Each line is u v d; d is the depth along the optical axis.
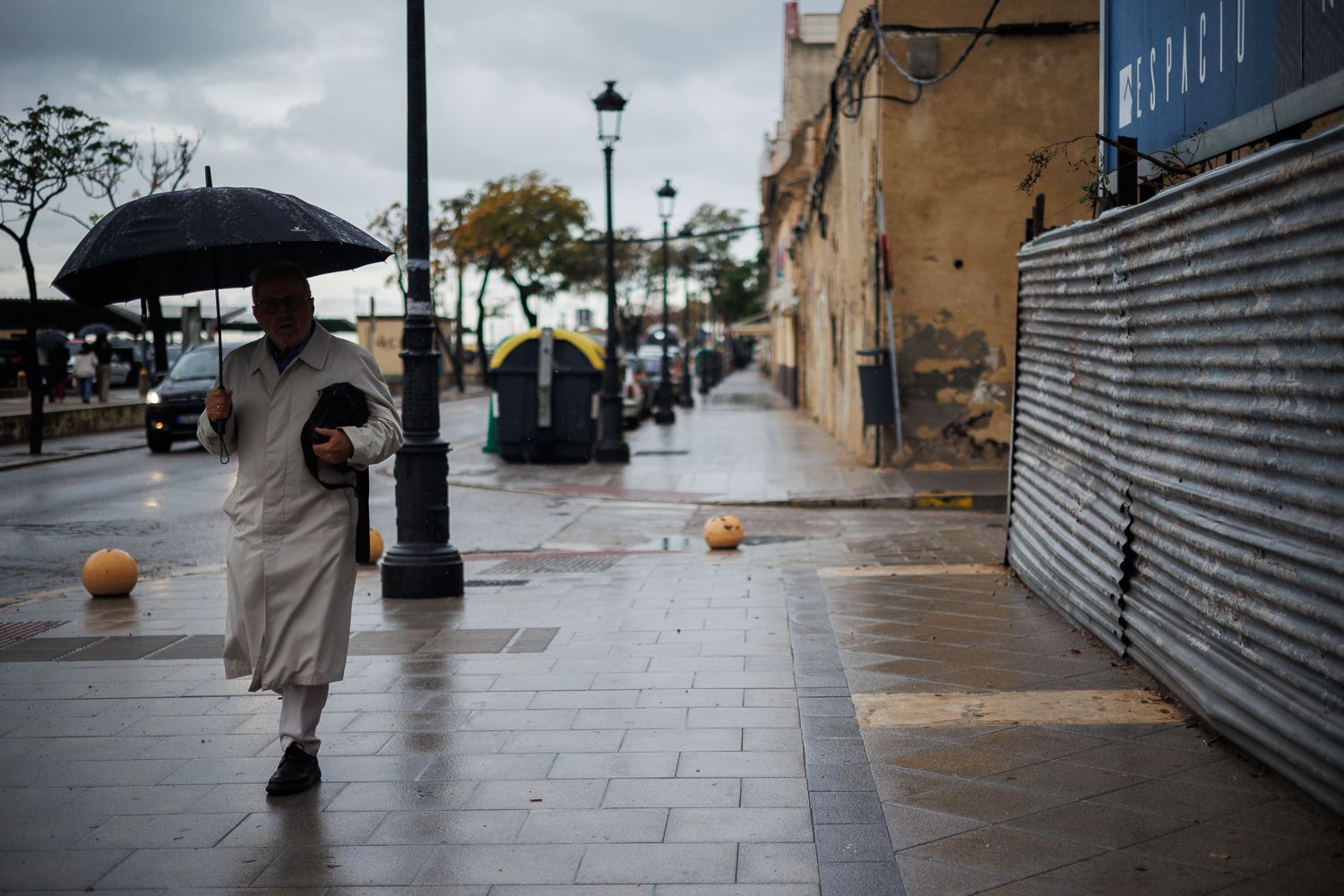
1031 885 3.41
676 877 3.60
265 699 5.70
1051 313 7.48
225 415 4.32
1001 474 16.42
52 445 22.98
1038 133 16.58
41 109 19.50
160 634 7.20
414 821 4.11
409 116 8.42
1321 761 3.73
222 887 3.60
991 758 4.51
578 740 4.95
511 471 19.27
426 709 5.45
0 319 42.72
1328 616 3.68
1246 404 4.36
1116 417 5.95
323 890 3.57
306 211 4.52
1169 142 6.34
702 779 4.45
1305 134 4.98
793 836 3.89
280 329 4.39
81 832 4.05
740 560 10.27
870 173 17.95
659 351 45.47
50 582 10.09
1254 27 5.31
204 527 13.09
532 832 3.98
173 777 4.60
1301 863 3.46
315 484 4.40
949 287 16.78
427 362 8.44
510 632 7.10
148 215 4.32
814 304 31.83
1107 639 6.11
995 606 7.40
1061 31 16.41
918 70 16.47
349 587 4.51
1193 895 3.30
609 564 10.22
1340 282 3.65
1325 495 3.79
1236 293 4.43
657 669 6.09
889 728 4.93
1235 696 4.34
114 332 48.19
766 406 41.97
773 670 6.02
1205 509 4.77
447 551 8.46
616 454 20.38
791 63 44.84
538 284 57.00
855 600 7.73
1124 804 4.00
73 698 5.74
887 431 17.38
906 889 3.42
